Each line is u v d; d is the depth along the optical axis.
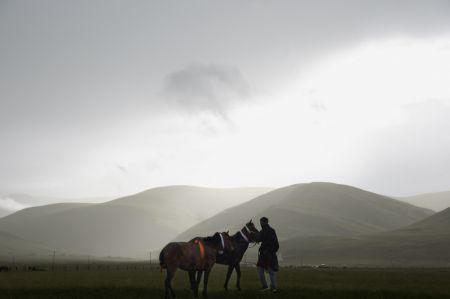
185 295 17.95
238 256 19.88
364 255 117.94
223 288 21.80
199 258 17.58
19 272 47.34
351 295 17.75
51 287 21.89
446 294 18.98
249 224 20.31
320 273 41.06
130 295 17.53
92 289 20.22
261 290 19.45
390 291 19.50
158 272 45.31
